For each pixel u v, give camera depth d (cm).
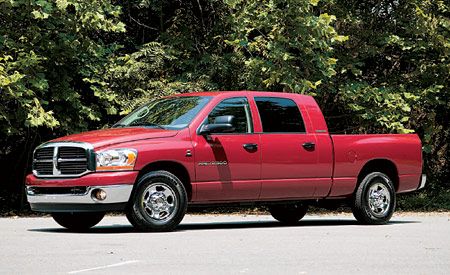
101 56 2448
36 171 1495
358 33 2652
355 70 2570
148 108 1625
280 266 980
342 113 2716
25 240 1288
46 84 2172
